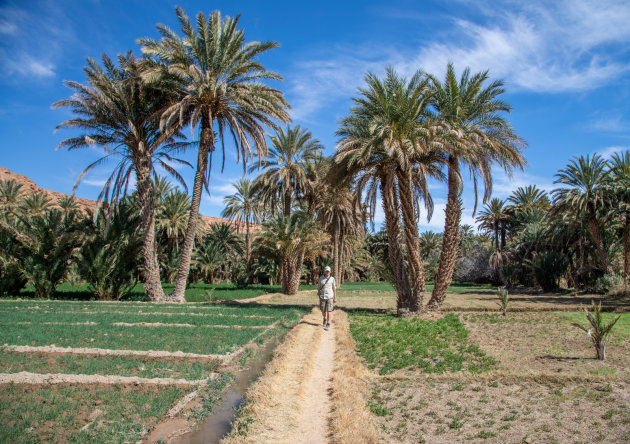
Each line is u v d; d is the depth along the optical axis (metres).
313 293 32.09
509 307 18.30
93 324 12.05
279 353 8.58
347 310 18.80
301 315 15.74
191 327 11.88
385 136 15.58
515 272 43.91
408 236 16.77
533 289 37.91
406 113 15.83
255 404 5.67
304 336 11.04
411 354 9.26
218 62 21.06
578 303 21.38
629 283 26.08
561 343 10.25
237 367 7.77
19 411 5.22
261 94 21.64
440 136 15.79
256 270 45.12
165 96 21.88
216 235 49.38
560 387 6.58
